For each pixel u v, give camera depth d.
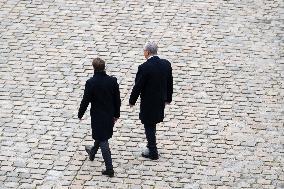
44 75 42.75
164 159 36.09
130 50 45.31
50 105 40.16
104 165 35.47
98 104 33.62
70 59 44.28
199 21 48.78
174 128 38.56
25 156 36.00
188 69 43.72
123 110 39.88
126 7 50.03
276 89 42.28
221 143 37.50
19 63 43.81
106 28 47.53
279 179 34.84
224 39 46.97
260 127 38.91
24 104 40.19
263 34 47.78
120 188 33.81
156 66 34.38
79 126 38.53
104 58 44.41
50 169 35.06
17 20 48.28
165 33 47.25
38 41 46.03
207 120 39.34
